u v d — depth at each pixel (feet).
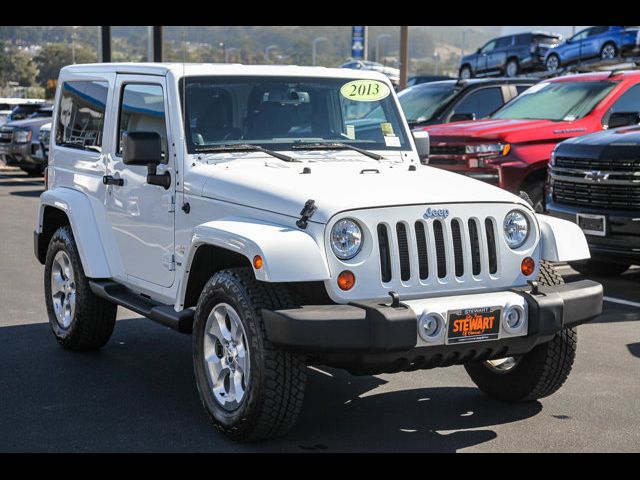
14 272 33.53
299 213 15.94
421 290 16.11
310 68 20.70
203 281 18.47
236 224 16.48
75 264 22.04
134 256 20.52
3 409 18.38
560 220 17.88
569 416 18.28
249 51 451.12
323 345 14.96
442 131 39.19
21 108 91.66
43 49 525.34
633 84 39.65
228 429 16.48
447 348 15.84
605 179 28.99
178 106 19.03
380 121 20.92
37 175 74.79
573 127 38.34
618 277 33.40
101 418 17.92
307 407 18.85
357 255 15.79
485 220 16.80
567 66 86.99
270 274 15.11
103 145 21.67
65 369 21.30
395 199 16.10
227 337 16.70
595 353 22.93
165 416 18.06
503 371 18.88
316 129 20.22
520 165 37.19
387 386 20.30
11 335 24.45
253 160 19.01
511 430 17.47
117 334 24.73
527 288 17.01
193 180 18.37
